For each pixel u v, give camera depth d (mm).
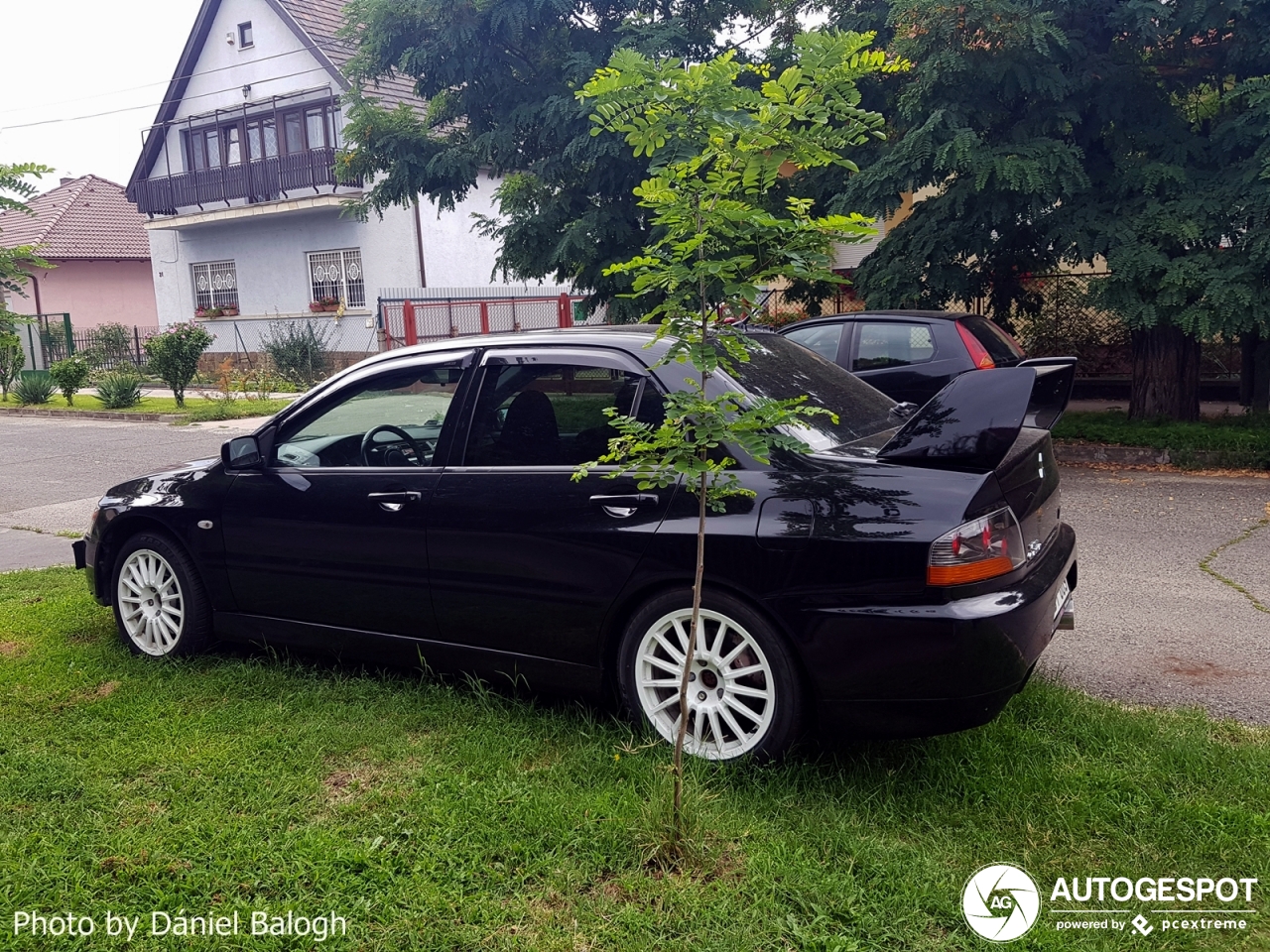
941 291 11180
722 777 3545
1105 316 14875
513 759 3779
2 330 7285
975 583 3352
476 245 26781
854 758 3744
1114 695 4488
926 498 3393
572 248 12602
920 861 3025
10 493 11055
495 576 4094
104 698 4504
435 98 14070
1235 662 4855
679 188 2920
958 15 9742
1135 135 10531
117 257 36719
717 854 3102
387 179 14039
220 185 27781
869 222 2822
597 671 3955
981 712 3383
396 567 4348
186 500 4957
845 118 2947
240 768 3760
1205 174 10227
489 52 12523
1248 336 12250
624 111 3076
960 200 10492
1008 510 3512
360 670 4797
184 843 3234
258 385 23266
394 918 2836
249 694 4551
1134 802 3354
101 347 30844
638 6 13023
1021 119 10656
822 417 3965
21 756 3881
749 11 13156
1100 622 5555
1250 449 9938
